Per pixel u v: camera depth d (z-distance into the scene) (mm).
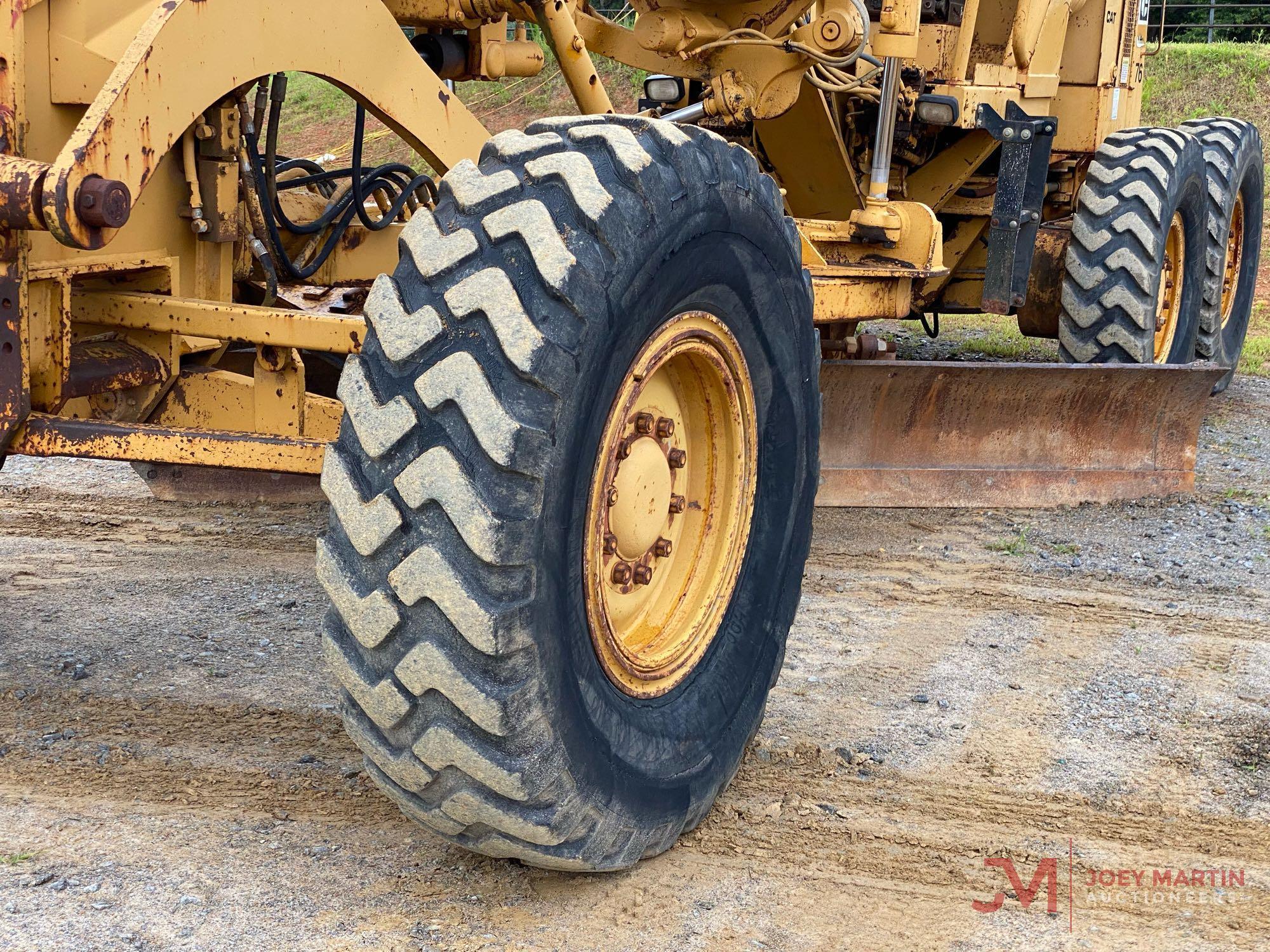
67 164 2402
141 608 4070
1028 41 6086
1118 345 6156
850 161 5895
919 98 5680
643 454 2688
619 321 2295
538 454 2148
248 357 4301
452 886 2574
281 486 5273
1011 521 5238
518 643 2166
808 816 2928
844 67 4637
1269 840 2879
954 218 6742
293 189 4398
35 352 2828
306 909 2471
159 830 2736
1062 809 2998
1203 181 6660
